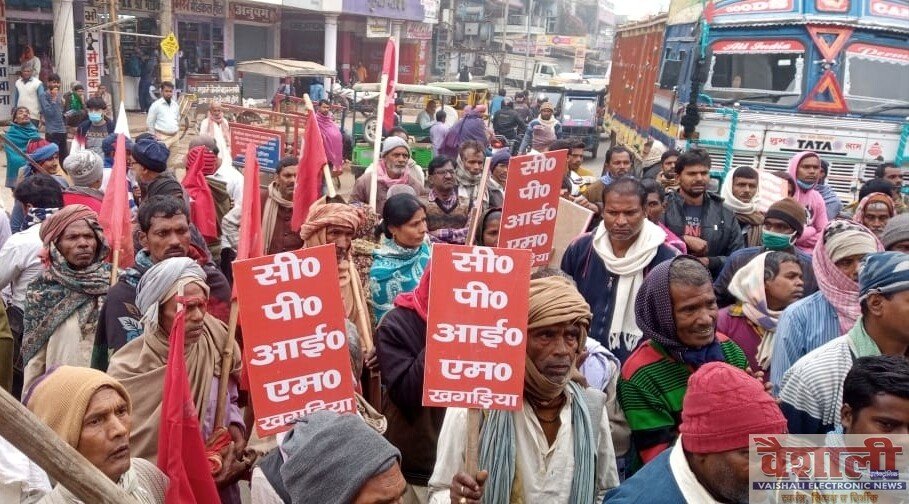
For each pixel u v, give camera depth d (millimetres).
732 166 10391
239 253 3910
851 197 10273
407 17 36219
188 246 4168
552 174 4176
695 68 10633
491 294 2715
